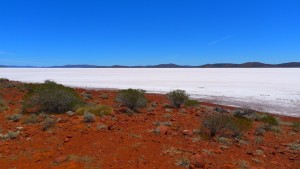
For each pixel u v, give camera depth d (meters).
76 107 14.85
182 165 7.92
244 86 43.16
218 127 11.37
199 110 18.08
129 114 14.77
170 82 51.81
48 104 14.56
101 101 19.73
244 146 10.38
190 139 10.64
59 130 10.87
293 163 9.02
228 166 7.89
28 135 10.31
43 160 8.02
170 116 14.88
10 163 7.78
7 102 17.84
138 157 8.38
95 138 9.92
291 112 22.11
